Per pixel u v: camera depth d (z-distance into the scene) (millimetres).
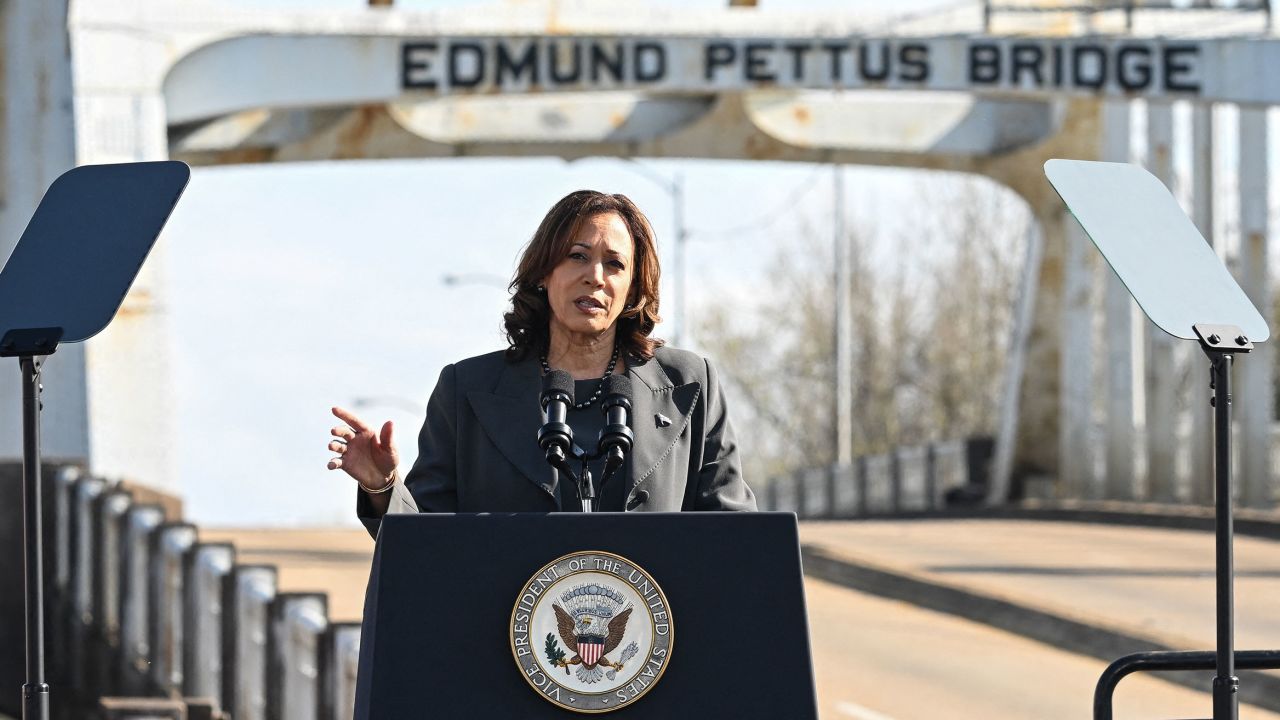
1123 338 83500
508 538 11281
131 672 34219
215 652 29312
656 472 12492
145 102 54125
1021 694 35000
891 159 79062
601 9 61312
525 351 13000
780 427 166375
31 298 13289
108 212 13586
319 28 58562
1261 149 74125
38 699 12836
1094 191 13977
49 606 37344
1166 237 13914
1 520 38312
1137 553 60938
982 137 79812
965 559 58375
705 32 61875
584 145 73125
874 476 106812
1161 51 62219
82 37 53469
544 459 12570
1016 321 89938
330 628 22641
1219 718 13102
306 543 66375
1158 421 81250
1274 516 68000
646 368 12969
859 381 162125
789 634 11242
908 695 34938
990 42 61688
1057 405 88750
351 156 70125
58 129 53250
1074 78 62031
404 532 11273
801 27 62688
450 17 60156
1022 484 89750
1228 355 13406
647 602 11211
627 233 12898
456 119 71375
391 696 11008
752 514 11398
